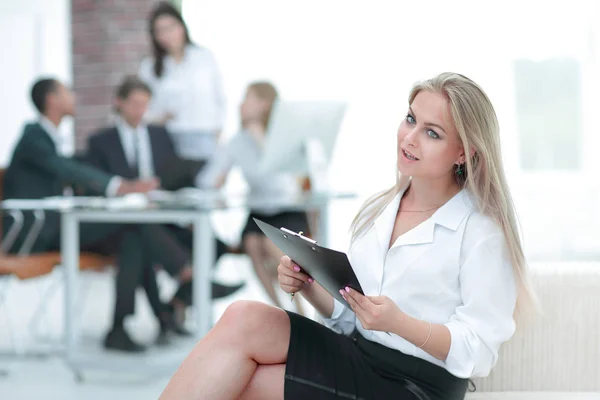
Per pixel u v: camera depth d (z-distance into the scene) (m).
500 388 1.85
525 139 6.21
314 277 1.65
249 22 6.44
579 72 6.12
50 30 6.56
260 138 4.09
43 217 3.88
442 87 1.63
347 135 6.39
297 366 1.60
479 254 1.62
